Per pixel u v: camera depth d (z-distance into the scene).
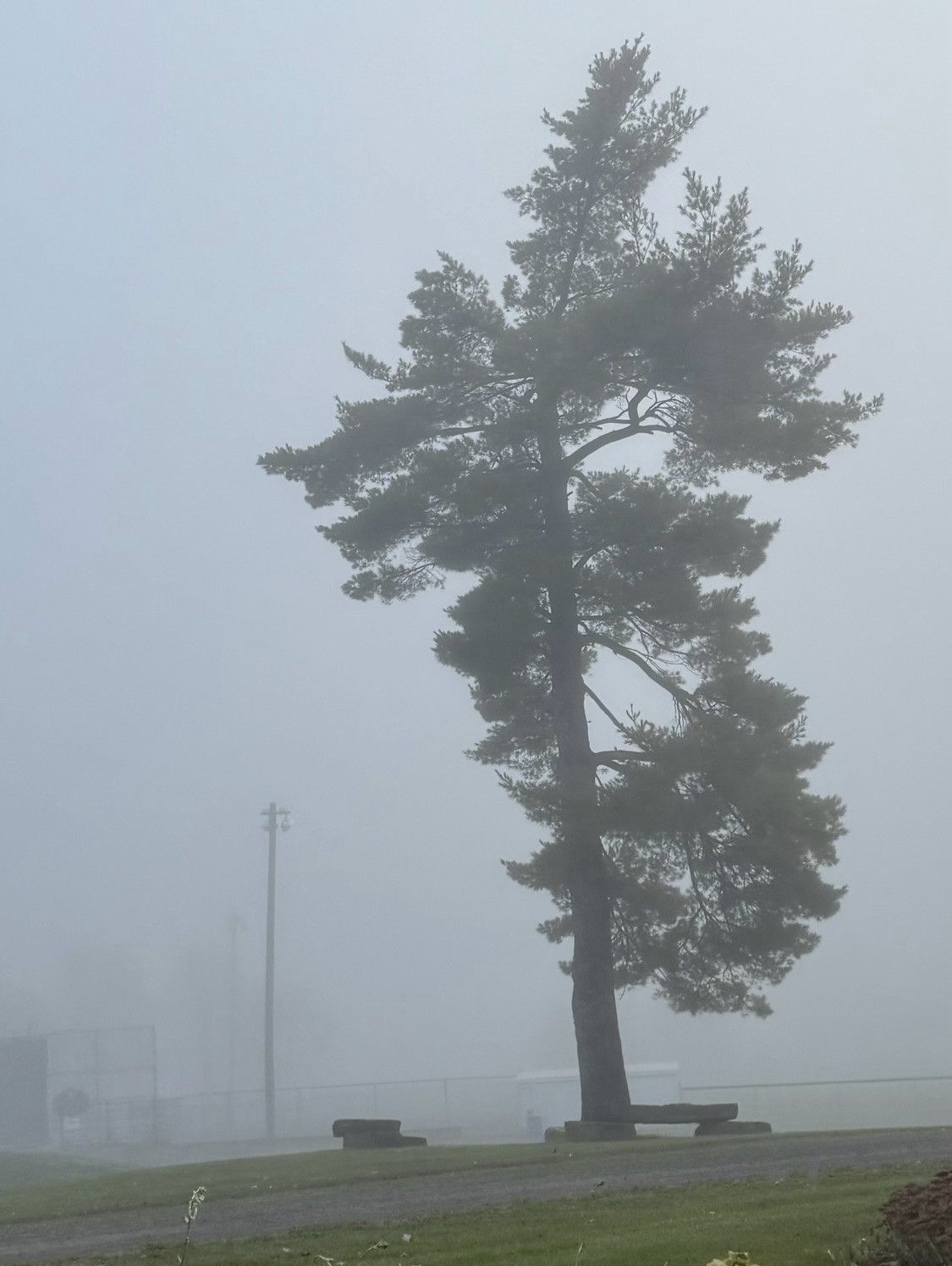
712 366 28.25
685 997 28.95
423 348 31.00
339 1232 10.56
